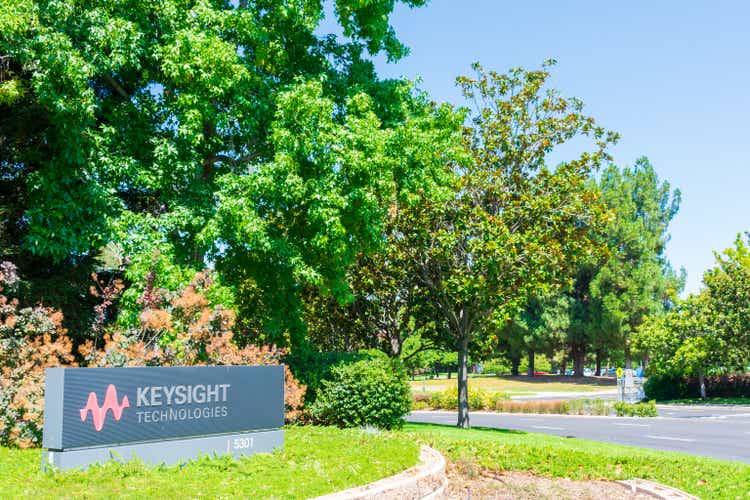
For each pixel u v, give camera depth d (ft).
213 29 50.29
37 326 39.50
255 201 52.13
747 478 40.96
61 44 42.83
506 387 198.08
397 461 32.48
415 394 146.20
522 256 70.79
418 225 72.90
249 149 58.03
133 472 25.36
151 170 49.83
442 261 75.25
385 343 85.92
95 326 49.44
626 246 190.19
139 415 27.61
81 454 25.36
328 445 36.37
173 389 29.14
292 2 53.42
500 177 74.38
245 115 52.65
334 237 50.19
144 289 45.80
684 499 32.94
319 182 50.19
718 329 135.33
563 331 197.26
